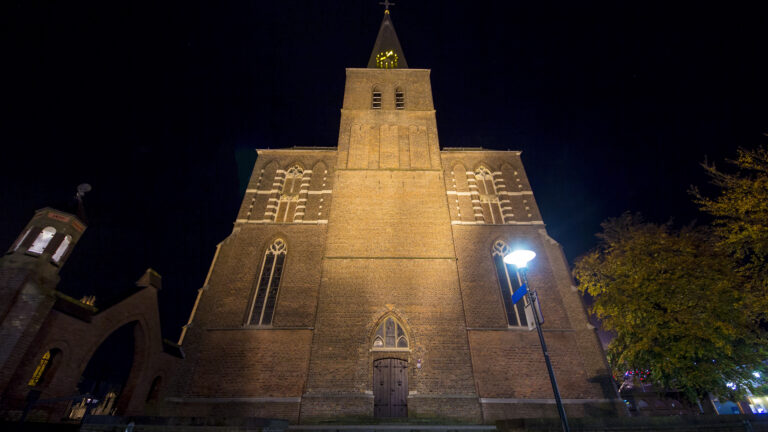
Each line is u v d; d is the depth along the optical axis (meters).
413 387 23.23
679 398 26.14
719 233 21.78
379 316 25.55
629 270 23.34
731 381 20.70
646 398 34.31
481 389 23.45
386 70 40.72
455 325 25.33
